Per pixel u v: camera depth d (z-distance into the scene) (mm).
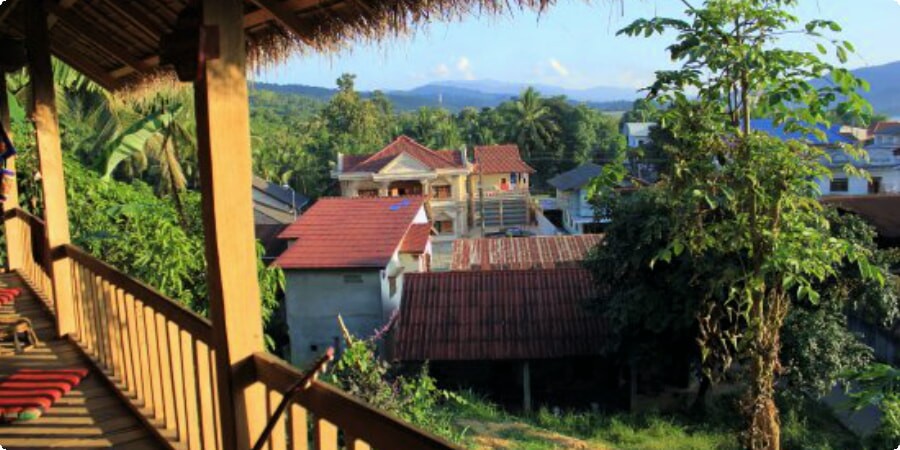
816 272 5098
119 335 3809
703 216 5547
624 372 14734
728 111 5145
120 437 3264
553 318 14766
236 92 2193
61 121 13102
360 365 6453
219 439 2684
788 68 4660
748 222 5207
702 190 5055
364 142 47969
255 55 3072
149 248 8047
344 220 19344
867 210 18234
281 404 1937
